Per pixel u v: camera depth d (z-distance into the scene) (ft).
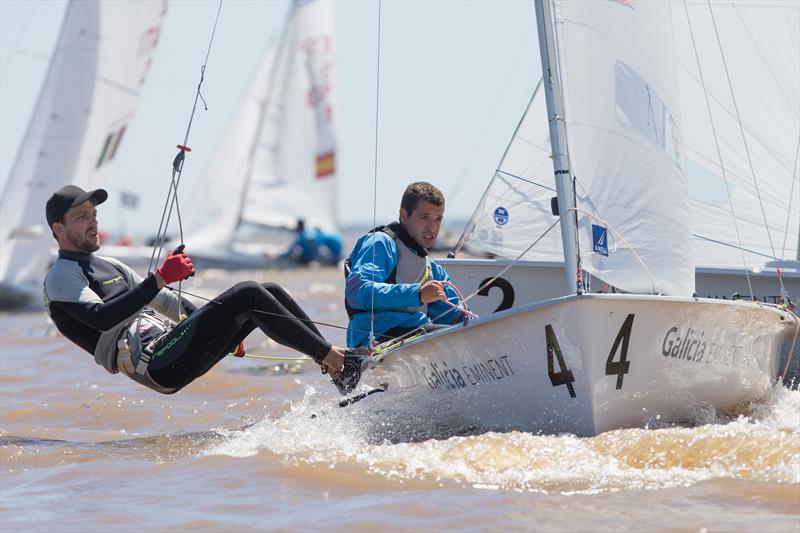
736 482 44.34
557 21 56.29
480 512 41.91
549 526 39.93
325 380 84.48
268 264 287.07
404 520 41.32
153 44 156.15
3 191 158.30
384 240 60.23
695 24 84.48
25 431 65.00
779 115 83.56
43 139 156.76
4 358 103.76
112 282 60.49
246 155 311.68
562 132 55.88
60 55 155.74
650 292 56.59
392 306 57.57
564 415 52.85
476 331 52.95
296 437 56.65
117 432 65.00
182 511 43.78
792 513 40.14
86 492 47.75
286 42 317.83
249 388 81.25
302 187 319.68
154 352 59.36
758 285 77.41
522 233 86.33
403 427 58.34
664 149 58.03
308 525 41.19
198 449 57.06
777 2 83.66
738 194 83.41
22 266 157.69
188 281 249.75
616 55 57.00
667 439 49.49
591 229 54.65
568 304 50.24
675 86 59.93
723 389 58.08
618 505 42.06
